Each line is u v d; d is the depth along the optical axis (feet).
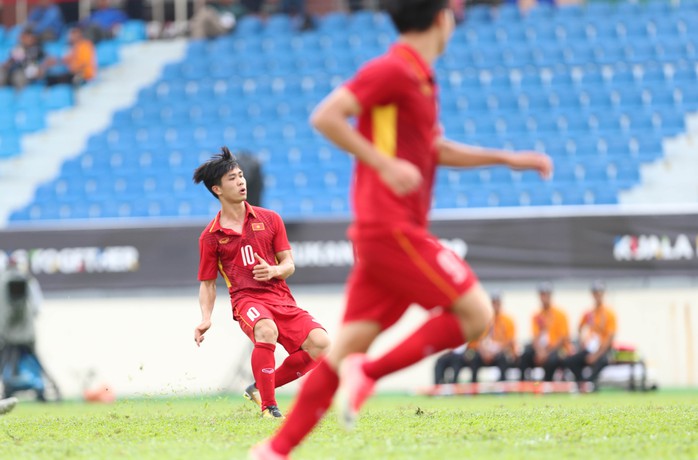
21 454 61.67
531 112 279.49
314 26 327.88
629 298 201.57
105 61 323.37
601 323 182.29
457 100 282.97
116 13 345.31
